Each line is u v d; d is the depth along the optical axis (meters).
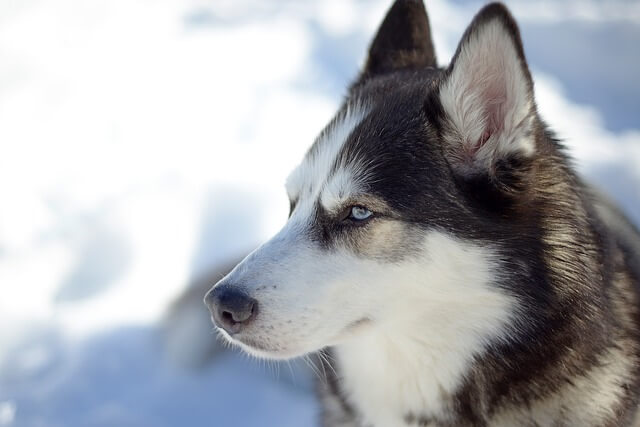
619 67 7.07
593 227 2.46
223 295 2.28
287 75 6.89
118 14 7.90
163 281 4.46
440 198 2.34
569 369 2.36
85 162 5.50
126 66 6.91
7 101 6.18
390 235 2.33
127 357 3.87
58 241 4.71
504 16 2.20
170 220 4.93
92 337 3.97
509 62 2.24
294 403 3.71
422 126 2.43
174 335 3.94
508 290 2.33
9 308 4.11
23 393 3.62
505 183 2.33
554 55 7.21
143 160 5.56
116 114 6.14
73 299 4.34
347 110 2.64
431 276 2.33
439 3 8.33
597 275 2.37
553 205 2.38
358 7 8.53
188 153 5.67
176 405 3.64
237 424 3.57
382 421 2.62
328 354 2.74
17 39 7.13
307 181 2.50
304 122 6.14
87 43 7.27
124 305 4.27
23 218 4.86
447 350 2.41
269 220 4.94
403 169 2.37
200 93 6.54
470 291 2.33
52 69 6.71
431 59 2.94
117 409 3.55
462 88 2.32
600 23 7.75
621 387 2.42
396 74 2.80
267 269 2.31
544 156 2.39
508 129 2.29
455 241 2.31
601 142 5.73
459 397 2.46
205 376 3.83
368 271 2.34
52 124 5.93
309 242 2.37
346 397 2.70
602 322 2.36
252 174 5.40
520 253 2.32
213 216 4.97
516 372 2.36
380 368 2.54
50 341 3.94
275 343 2.29
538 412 2.38
